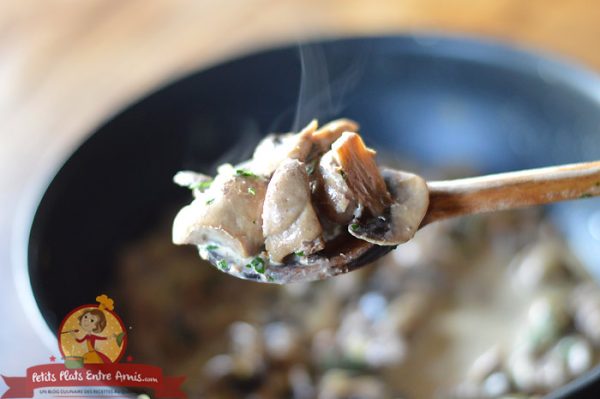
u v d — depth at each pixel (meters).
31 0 0.72
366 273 0.53
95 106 0.58
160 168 0.53
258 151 0.36
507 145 0.53
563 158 0.51
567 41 0.57
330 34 0.54
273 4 0.67
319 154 0.34
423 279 0.52
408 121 0.55
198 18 0.67
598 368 0.35
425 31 0.52
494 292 0.52
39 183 0.52
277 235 0.32
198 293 0.53
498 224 0.54
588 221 0.52
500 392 0.46
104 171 0.50
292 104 0.54
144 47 0.64
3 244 0.50
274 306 0.53
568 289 0.51
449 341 0.50
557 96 0.49
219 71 0.52
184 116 0.52
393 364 0.49
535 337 0.48
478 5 0.63
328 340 0.50
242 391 0.48
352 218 0.32
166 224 0.54
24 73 0.63
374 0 0.66
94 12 0.69
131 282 0.52
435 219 0.33
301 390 0.47
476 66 0.51
